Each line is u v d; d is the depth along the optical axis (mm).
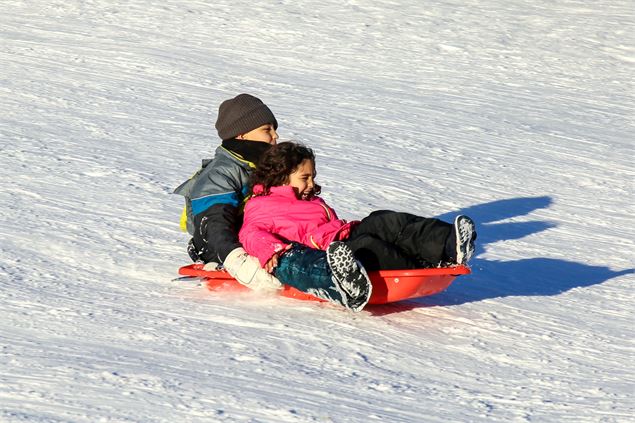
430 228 14172
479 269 18406
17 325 12484
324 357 12164
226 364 11445
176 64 45031
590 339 14250
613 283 18219
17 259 16016
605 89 51969
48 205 19953
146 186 22562
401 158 29594
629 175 30875
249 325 13297
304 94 40938
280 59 50594
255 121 16203
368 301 14094
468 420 10281
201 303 14336
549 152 33500
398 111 38719
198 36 55188
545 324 14852
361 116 36688
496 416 10516
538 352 13367
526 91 48906
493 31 64688
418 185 26062
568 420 10484
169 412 9523
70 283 15000
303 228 15039
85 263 16312
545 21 69938
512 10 73438
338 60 51969
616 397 11477
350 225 14992
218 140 29500
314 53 53312
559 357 13211
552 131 37938
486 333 14039
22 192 20844
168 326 12938
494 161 30859
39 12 58594
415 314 14680
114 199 21078
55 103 33344
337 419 9773
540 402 11141
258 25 59875
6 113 30719
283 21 61750
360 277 13211
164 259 16984
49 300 13828
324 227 15039
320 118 35312
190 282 15680
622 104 47750
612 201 27062
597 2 79750
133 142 27984
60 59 43438
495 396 11289
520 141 35031
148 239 18188
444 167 29031
